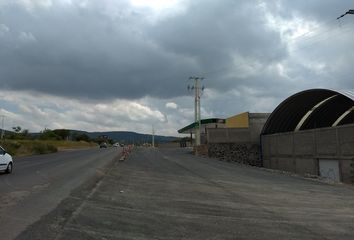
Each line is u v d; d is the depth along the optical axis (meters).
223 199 14.96
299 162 38.97
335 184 22.97
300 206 14.01
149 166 31.89
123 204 12.84
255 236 9.16
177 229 9.55
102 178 20.92
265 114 53.69
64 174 22.52
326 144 34.00
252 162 51.97
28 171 24.73
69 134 166.25
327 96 40.59
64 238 8.20
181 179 22.27
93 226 9.45
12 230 8.64
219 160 46.34
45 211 10.84
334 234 9.65
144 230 9.32
